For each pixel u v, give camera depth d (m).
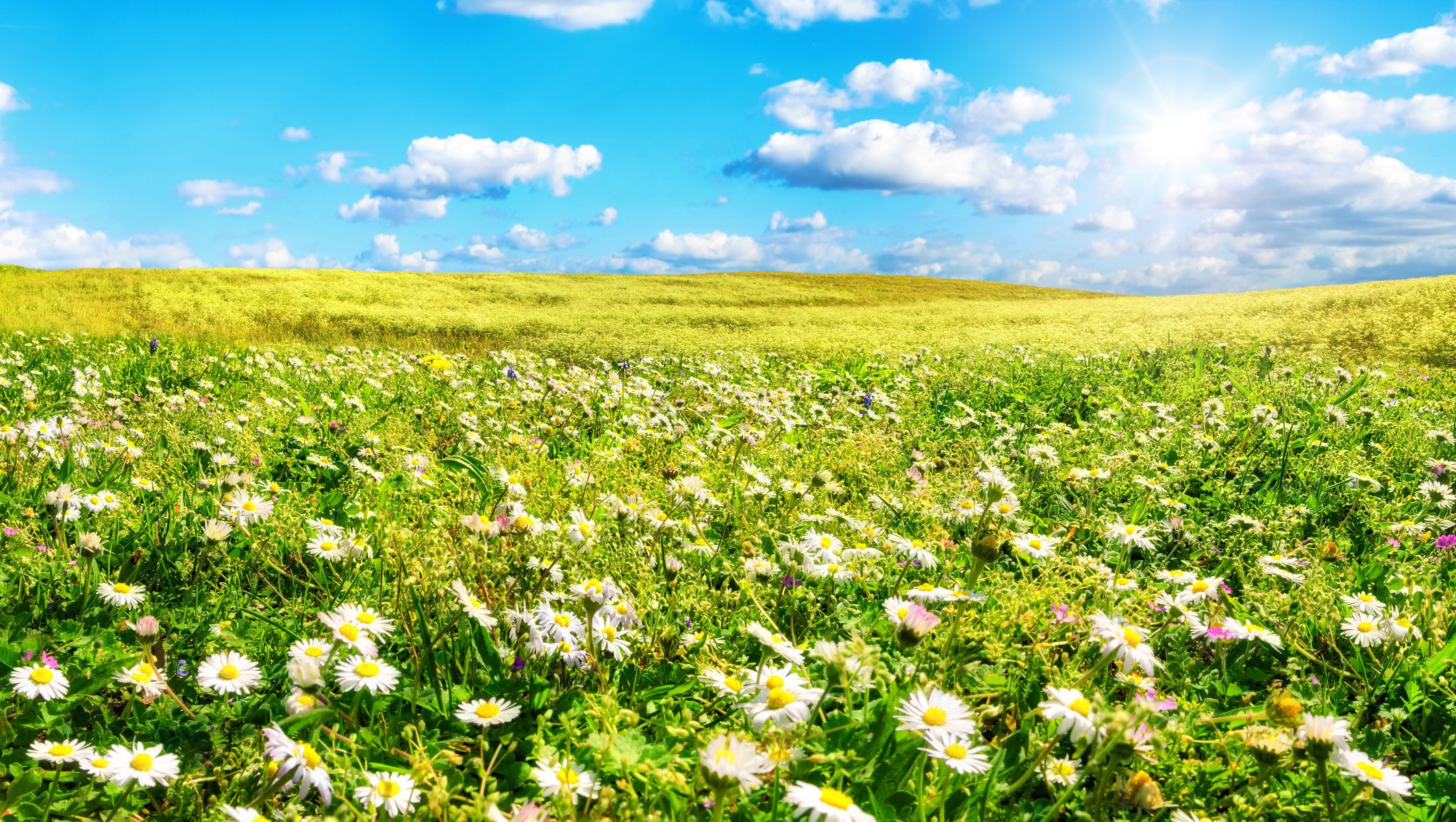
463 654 2.86
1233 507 5.38
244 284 40.47
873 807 1.88
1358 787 1.96
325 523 3.84
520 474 4.69
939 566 3.80
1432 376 12.23
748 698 2.10
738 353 16.16
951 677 2.48
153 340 12.14
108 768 2.06
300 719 1.88
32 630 3.12
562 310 38.41
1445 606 3.15
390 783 1.85
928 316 32.09
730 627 3.20
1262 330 18.27
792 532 4.36
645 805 1.89
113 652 2.87
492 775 2.30
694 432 7.65
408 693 2.55
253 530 3.80
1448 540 4.23
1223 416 8.16
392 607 3.07
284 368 12.28
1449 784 2.30
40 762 2.31
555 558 3.23
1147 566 4.40
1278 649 3.00
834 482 5.14
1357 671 2.99
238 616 3.33
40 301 29.48
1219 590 3.57
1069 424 9.37
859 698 2.46
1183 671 2.92
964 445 6.91
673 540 3.94
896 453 6.91
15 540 3.81
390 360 13.66
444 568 2.89
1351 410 8.59
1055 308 34.28
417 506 4.22
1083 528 4.80
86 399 8.56
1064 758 2.30
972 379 11.61
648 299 47.12
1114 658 2.38
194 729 2.56
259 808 1.96
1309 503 5.38
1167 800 2.12
